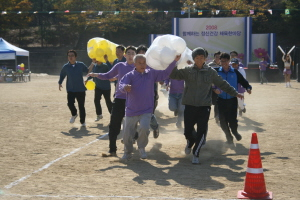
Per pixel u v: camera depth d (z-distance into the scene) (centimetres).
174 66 661
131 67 749
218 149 782
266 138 876
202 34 3331
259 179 482
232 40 3319
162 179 565
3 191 512
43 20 6044
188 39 3350
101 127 1052
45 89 2386
